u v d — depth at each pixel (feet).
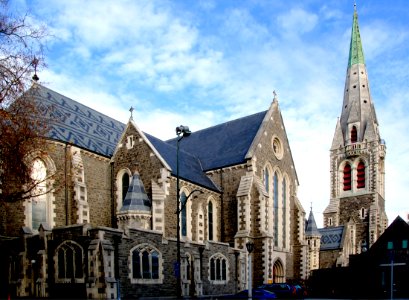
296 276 164.55
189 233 132.36
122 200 130.93
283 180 168.04
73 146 119.34
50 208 111.04
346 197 298.76
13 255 96.68
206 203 144.36
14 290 94.17
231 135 170.91
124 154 132.16
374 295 125.70
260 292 106.42
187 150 178.50
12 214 105.19
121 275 87.92
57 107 134.41
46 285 90.38
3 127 66.95
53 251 91.25
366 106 311.47
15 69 66.33
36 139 80.69
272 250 142.31
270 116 165.89
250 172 147.95
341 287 136.26
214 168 155.33
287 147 173.68
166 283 100.22
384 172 304.71
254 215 144.25
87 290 83.82
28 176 72.90
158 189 121.29
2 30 63.46
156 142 143.13
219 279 122.11
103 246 84.17
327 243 289.12
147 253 96.27
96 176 129.08
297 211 170.09
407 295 121.80
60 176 104.94
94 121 150.71
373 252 134.62
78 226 88.43
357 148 298.97
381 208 291.99
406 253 127.54
